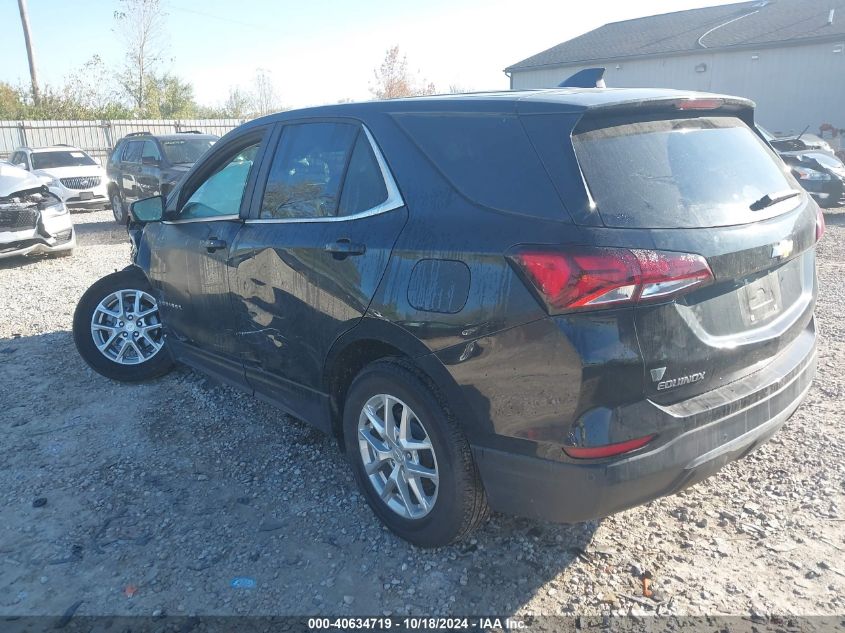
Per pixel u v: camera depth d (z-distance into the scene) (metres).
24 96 31.98
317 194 3.46
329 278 3.22
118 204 15.76
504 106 2.83
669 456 2.51
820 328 6.09
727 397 2.66
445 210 2.83
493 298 2.58
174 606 2.84
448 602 2.81
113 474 3.87
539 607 2.77
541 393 2.50
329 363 3.35
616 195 2.52
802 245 2.98
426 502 3.02
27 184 10.20
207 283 4.15
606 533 3.21
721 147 2.97
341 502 3.55
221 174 4.28
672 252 2.43
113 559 3.14
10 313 7.30
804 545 3.07
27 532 3.35
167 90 41.56
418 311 2.81
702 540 3.14
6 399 4.92
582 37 34.22
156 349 5.20
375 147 3.20
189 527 3.36
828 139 24.30
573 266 2.38
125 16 37.25
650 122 2.81
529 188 2.61
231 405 4.75
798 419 4.24
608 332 2.38
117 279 5.13
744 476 3.64
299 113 3.75
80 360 5.68
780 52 25.38
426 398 2.84
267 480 3.78
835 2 27.11
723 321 2.66
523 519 3.33
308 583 2.95
